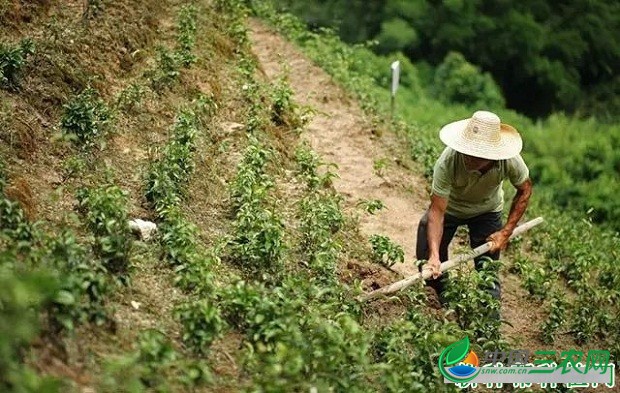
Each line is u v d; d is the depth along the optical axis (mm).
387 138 13078
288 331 6336
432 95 21828
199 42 11617
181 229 7285
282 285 7195
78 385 5484
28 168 7656
